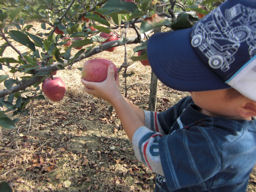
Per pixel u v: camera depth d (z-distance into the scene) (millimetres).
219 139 945
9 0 1521
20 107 1560
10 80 1312
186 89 940
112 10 1047
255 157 1020
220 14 878
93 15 1262
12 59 1417
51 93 1746
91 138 3941
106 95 1229
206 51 886
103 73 1244
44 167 3381
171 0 1171
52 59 1324
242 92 862
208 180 1038
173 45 973
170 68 963
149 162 1045
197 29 929
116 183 3139
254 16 828
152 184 3105
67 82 5555
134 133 1128
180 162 955
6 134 4008
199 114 1200
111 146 3762
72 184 3141
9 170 3318
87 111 4621
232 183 1046
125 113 1197
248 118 1036
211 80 912
